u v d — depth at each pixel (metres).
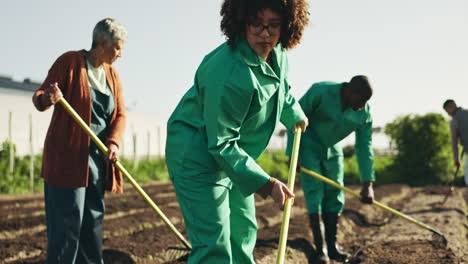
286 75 2.73
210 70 2.39
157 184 14.31
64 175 3.25
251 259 2.88
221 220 2.55
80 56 3.38
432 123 14.23
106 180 3.57
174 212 7.50
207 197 2.54
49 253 3.25
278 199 2.35
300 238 5.54
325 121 4.71
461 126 8.21
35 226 6.24
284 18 2.41
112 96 3.56
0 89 25.19
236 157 2.37
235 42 2.42
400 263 4.62
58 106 3.30
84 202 3.45
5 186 11.27
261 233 5.85
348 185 14.38
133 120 34.81
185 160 2.56
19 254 4.79
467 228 7.02
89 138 3.33
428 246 5.33
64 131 3.28
